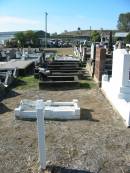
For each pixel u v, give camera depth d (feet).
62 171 6.73
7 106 12.53
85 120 10.47
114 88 12.77
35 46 85.15
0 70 22.09
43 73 18.49
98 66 17.52
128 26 158.61
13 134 9.12
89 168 6.88
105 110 11.83
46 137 8.79
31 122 10.29
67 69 23.68
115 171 6.75
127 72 11.86
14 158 7.43
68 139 8.64
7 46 79.97
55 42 87.15
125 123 10.04
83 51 31.22
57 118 10.54
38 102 6.82
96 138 8.71
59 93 15.38
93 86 17.15
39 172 6.68
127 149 7.95
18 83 18.52
